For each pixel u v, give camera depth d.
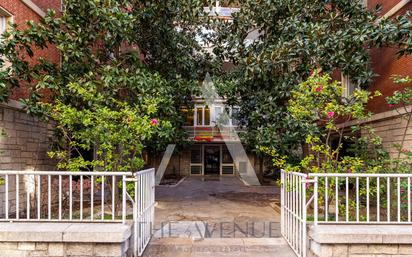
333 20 7.01
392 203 5.21
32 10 7.30
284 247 4.61
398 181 4.03
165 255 4.30
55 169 7.99
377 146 6.50
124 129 4.77
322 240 3.61
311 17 7.55
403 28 5.66
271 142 6.74
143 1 7.52
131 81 6.10
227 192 11.31
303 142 6.80
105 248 3.54
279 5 7.65
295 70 7.14
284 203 5.02
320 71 7.38
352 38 6.30
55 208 6.23
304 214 3.95
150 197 5.07
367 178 4.04
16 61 5.65
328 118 5.43
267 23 8.05
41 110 5.66
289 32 7.25
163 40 8.50
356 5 7.16
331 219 5.00
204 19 8.89
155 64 8.75
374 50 8.07
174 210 7.64
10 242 3.54
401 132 6.84
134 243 3.99
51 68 6.27
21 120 6.74
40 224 3.83
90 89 5.56
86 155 7.01
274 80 7.30
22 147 6.76
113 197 4.05
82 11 6.05
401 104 6.73
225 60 9.72
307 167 5.09
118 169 5.05
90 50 6.47
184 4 8.12
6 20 6.50
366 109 8.33
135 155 5.51
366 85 7.05
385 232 3.65
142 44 8.56
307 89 5.18
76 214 5.66
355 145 6.49
